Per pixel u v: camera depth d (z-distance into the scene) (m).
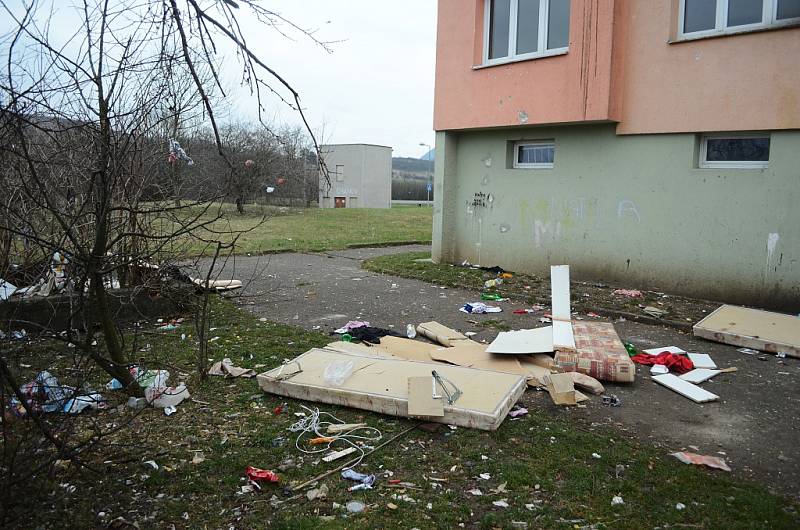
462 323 7.81
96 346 4.64
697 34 8.84
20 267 6.36
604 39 9.38
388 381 4.94
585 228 10.45
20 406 3.45
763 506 3.40
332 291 9.93
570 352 5.64
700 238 8.99
